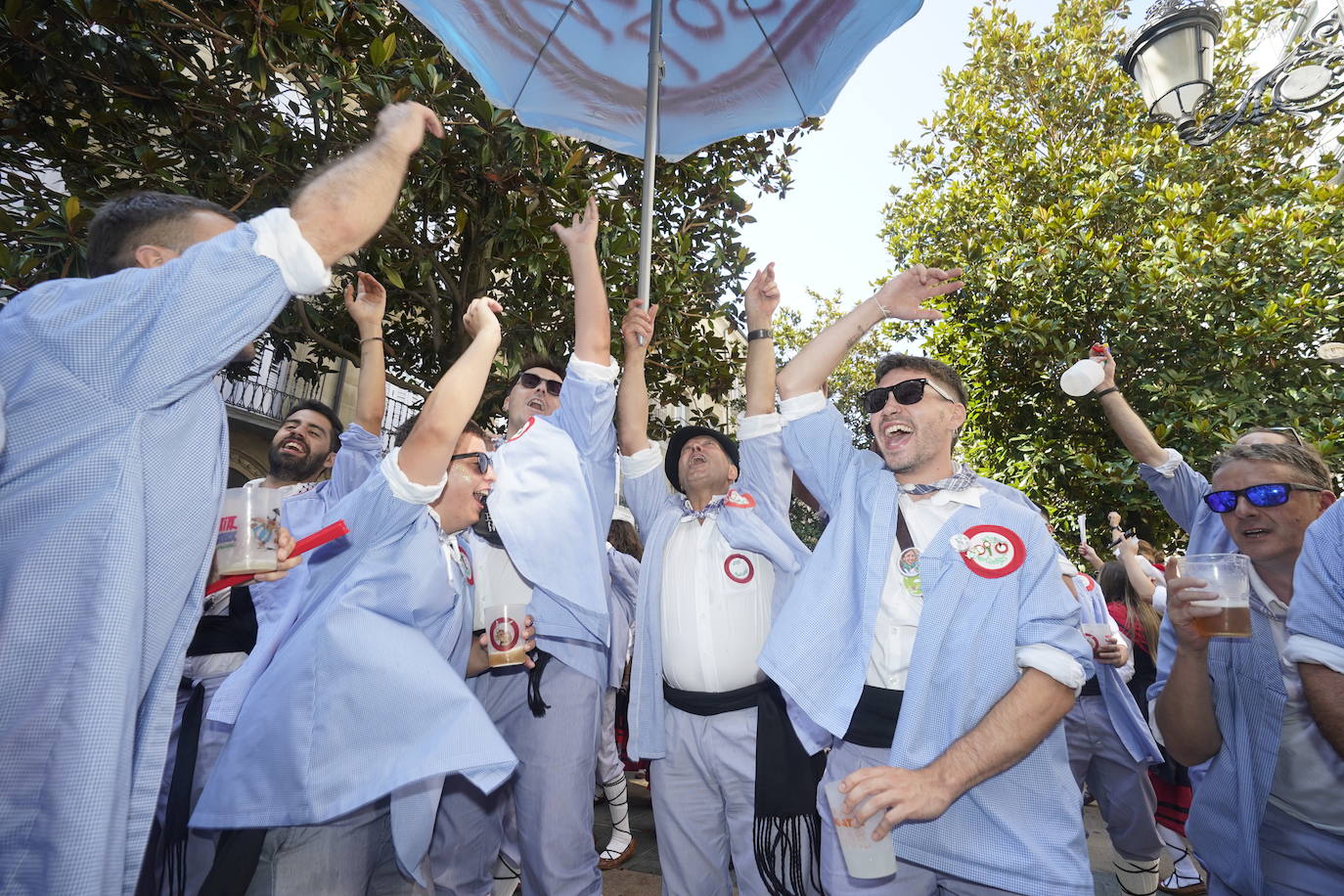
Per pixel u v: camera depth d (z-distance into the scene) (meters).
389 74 5.14
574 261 2.99
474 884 2.74
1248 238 9.51
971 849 1.72
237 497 1.55
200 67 5.25
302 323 6.39
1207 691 1.98
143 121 5.38
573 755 2.67
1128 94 11.62
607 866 4.30
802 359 2.41
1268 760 1.96
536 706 2.66
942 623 1.85
